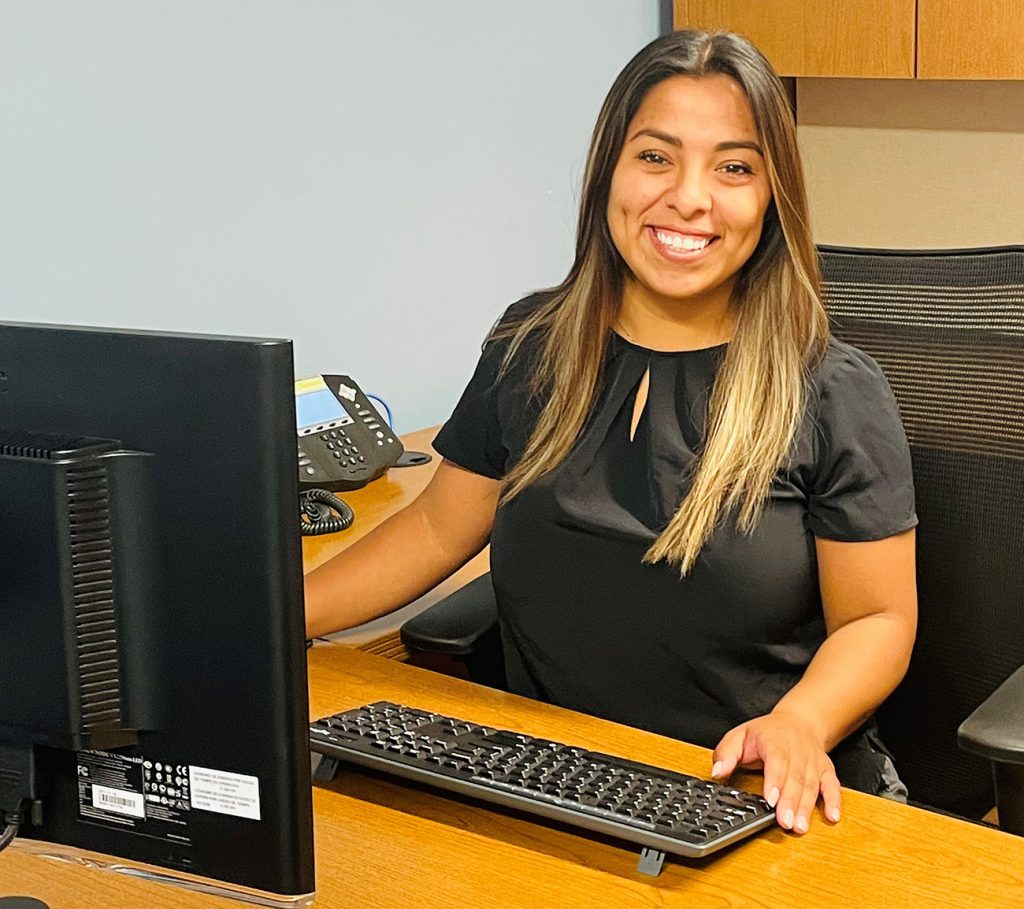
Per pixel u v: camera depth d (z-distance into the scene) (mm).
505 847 1133
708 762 1293
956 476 1663
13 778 928
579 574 1538
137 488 867
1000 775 1370
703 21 2785
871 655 1459
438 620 1670
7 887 1104
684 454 1509
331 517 1960
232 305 2186
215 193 2127
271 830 886
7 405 901
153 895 1092
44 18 1888
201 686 879
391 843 1146
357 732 1284
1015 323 1631
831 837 1142
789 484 1491
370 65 2297
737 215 1476
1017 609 1640
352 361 2383
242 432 840
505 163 2582
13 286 1927
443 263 2506
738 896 1052
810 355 1516
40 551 869
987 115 2830
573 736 1351
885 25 2576
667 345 1559
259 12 2125
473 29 2457
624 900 1053
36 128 1908
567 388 1567
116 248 2027
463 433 1679
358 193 2328
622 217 1521
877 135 2979
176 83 2047
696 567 1480
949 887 1062
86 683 880
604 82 2760
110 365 868
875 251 1743
